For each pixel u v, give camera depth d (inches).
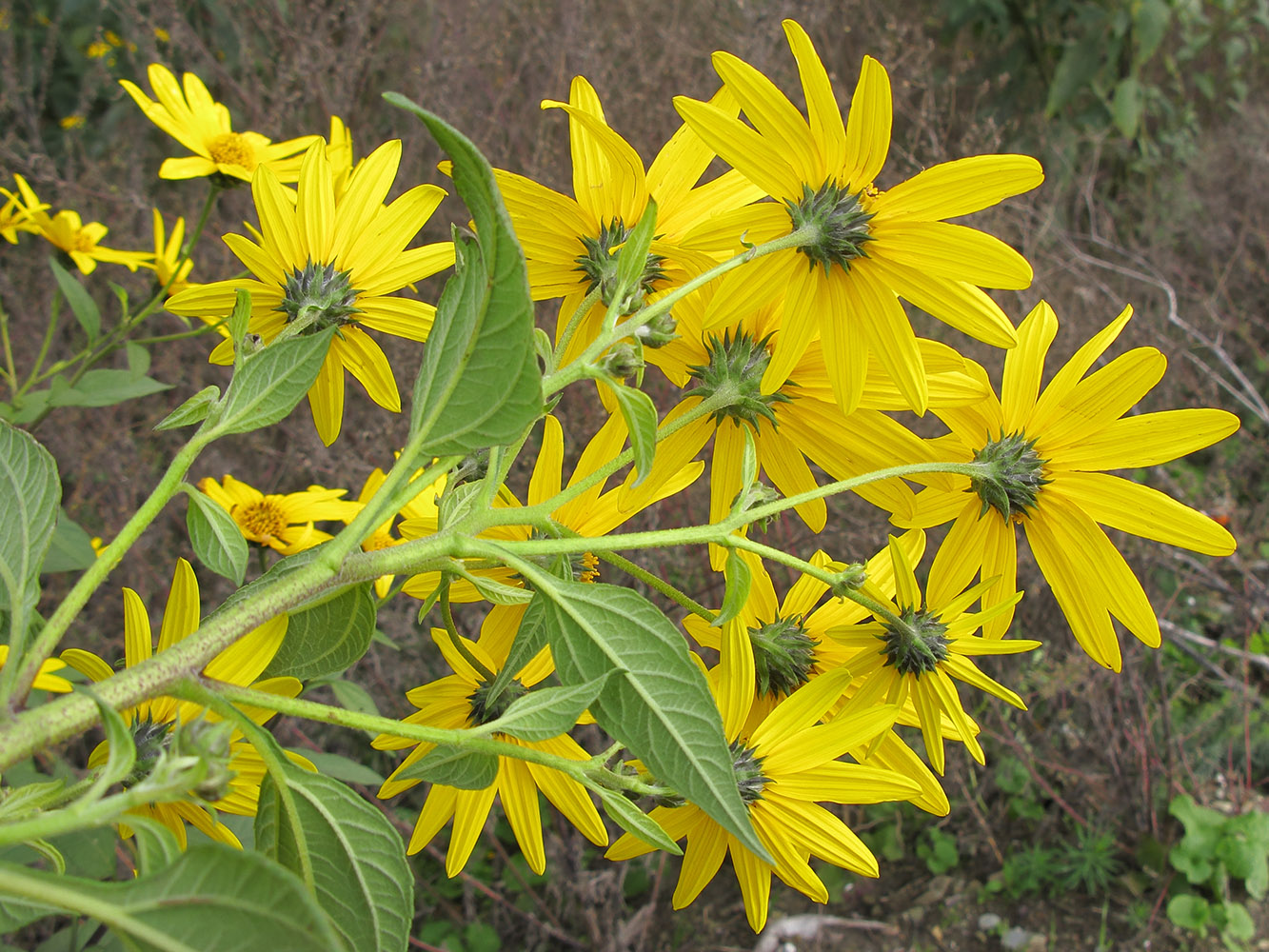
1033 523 10.2
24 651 7.0
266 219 10.6
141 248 32.0
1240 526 37.2
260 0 36.7
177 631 8.7
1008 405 10.3
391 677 26.7
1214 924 28.9
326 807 6.4
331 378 10.8
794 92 38.4
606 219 10.3
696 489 28.3
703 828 9.9
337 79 34.1
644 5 41.8
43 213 23.1
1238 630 36.0
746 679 9.3
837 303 9.1
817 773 9.4
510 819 10.4
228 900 4.7
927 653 9.8
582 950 27.4
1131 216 47.7
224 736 5.4
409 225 10.8
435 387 6.8
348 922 6.6
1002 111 47.9
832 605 10.8
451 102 34.3
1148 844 30.7
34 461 6.6
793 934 29.5
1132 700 32.0
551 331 28.8
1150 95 48.1
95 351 20.4
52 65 39.3
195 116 21.1
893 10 46.5
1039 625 32.9
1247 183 47.3
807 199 9.1
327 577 6.4
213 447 29.6
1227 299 44.1
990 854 31.6
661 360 10.2
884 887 31.1
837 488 8.5
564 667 7.1
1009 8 48.3
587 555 10.4
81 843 13.6
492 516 7.5
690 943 29.4
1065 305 37.4
